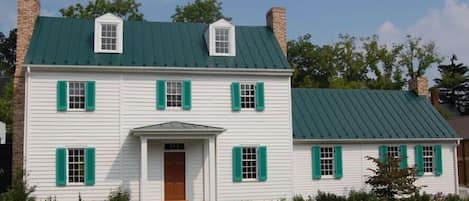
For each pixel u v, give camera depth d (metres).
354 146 28.02
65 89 23.48
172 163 24.92
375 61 54.50
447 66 78.06
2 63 76.12
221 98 25.20
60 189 23.17
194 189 24.86
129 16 48.00
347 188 27.55
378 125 28.98
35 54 23.67
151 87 24.52
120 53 24.78
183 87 24.75
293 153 26.83
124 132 23.97
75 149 23.53
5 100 43.25
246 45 27.38
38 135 23.11
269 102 25.81
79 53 24.38
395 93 32.28
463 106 76.81
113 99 24.02
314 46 57.03
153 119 24.31
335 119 28.64
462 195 29.75
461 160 44.56
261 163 25.27
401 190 24.77
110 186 23.61
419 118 30.33
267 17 29.75
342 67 55.62
